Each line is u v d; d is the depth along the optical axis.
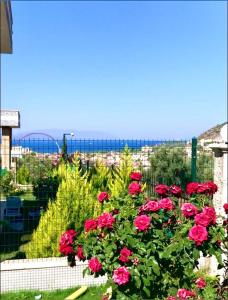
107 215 4.21
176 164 8.94
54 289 7.05
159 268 3.98
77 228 7.86
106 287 4.21
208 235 3.96
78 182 8.23
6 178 15.00
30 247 7.73
